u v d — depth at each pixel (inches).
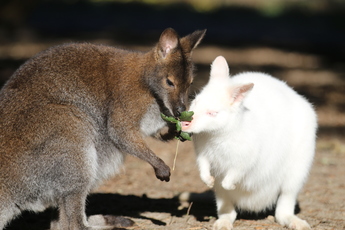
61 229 358.0
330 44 1680.6
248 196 377.1
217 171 364.8
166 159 601.6
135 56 394.6
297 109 383.6
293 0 2583.7
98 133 380.2
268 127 355.6
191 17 2151.8
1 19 1630.2
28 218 422.3
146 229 380.5
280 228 380.5
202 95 347.6
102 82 382.6
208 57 1385.3
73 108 366.9
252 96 367.2
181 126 344.5
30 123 352.8
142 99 384.5
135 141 381.1
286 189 387.2
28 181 350.3
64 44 397.4
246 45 1644.9
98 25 1934.1
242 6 2460.6
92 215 388.2
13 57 1243.8
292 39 1764.3
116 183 509.7
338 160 608.1
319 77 1202.6
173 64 384.5
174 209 434.3
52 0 2406.5
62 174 351.3
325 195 474.3
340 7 2364.7
